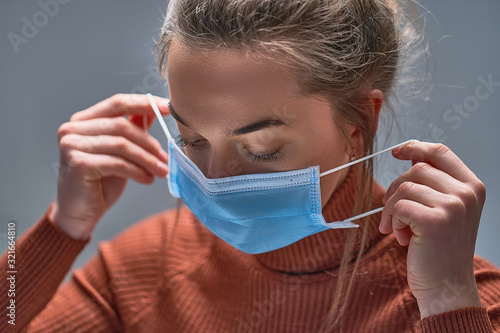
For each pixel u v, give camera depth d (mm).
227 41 1026
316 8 1056
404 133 1584
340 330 1306
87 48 2018
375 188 1351
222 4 1026
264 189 1172
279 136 1089
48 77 2014
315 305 1346
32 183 1953
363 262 1326
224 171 1159
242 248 1295
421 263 1084
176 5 1108
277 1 1031
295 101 1062
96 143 1464
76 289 1586
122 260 1601
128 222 2176
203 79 1049
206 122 1076
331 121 1137
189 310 1476
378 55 1172
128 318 1533
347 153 1226
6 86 1987
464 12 1965
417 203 1083
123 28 1993
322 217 1191
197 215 1326
